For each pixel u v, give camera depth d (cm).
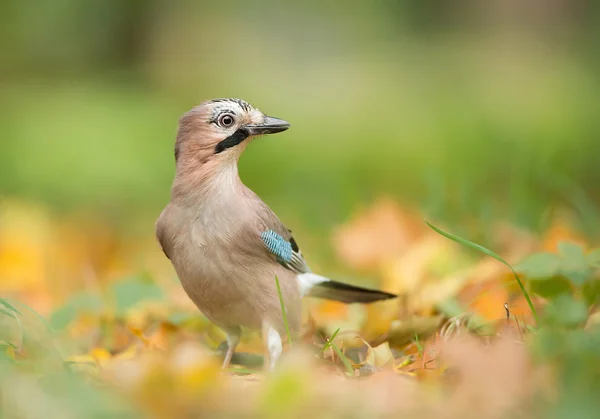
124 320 862
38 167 2075
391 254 1152
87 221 1756
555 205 1252
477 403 513
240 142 782
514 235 1125
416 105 2822
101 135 2220
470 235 1101
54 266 1283
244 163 2117
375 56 3650
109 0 3119
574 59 3275
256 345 836
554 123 2352
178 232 762
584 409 491
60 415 487
